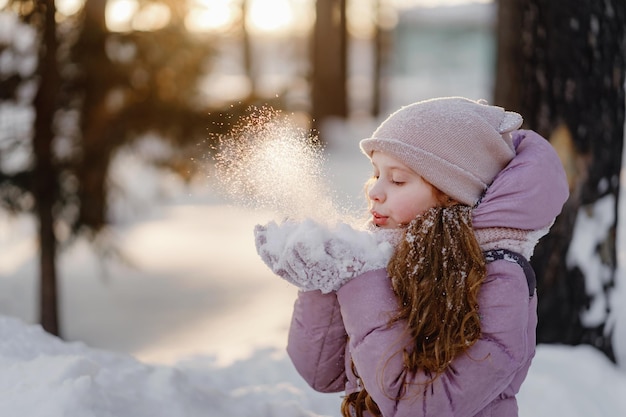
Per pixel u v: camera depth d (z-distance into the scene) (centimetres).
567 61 352
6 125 652
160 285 788
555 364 342
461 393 148
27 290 806
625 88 368
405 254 154
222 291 757
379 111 2523
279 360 360
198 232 1009
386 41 2767
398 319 152
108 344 631
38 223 660
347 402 168
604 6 350
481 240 156
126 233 993
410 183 158
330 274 155
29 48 643
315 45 1878
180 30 695
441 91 3089
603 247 370
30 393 176
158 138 695
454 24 3534
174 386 195
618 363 391
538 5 354
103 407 173
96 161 675
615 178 370
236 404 205
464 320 147
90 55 660
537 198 155
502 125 164
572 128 355
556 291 366
